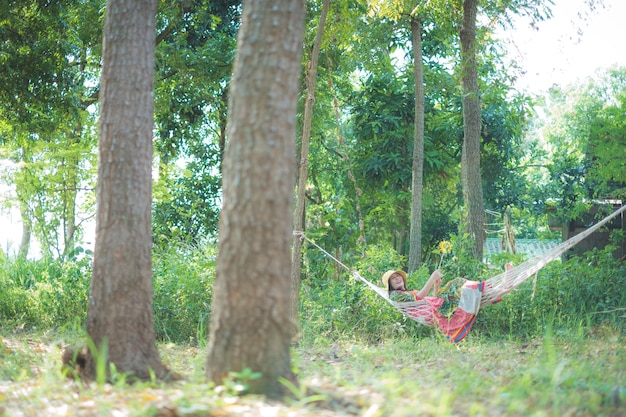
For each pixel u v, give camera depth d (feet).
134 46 20.04
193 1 59.57
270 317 14.87
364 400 14.20
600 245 60.03
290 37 15.17
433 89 65.77
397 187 72.79
